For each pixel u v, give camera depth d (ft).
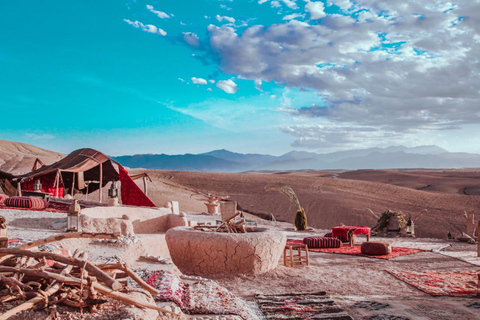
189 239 37.19
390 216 85.15
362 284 35.96
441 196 273.13
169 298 20.76
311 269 41.52
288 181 316.19
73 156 90.07
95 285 15.93
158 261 32.89
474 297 31.35
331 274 39.83
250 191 278.46
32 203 59.11
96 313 15.62
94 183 104.73
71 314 15.26
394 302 29.25
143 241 40.01
